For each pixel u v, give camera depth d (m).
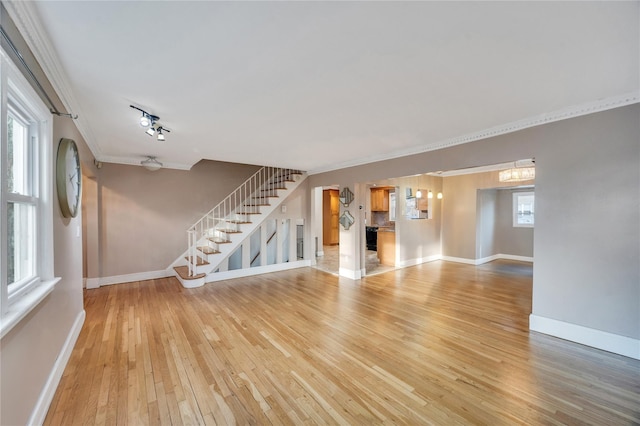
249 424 1.76
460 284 5.15
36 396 1.73
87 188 4.86
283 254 6.67
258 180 7.11
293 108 2.74
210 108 2.71
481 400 1.99
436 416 1.83
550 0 1.35
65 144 2.32
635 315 2.53
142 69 2.00
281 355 2.60
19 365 1.49
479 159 3.54
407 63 1.95
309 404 1.95
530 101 2.62
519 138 3.19
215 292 4.64
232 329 3.17
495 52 1.81
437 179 7.64
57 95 2.21
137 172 5.40
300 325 3.29
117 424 1.75
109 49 1.75
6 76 1.31
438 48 1.77
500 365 2.43
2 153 1.31
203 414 1.85
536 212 3.08
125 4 1.36
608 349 2.65
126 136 3.70
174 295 4.46
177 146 4.27
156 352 2.65
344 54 1.83
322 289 4.84
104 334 3.03
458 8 1.40
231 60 1.89
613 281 2.63
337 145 4.18
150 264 5.55
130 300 4.21
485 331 3.12
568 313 2.89
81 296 3.31
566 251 2.89
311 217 6.84
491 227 7.54
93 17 1.45
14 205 1.70
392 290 4.77
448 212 7.61
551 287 3.00
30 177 1.88
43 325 1.87
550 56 1.86
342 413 1.86
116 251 5.20
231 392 2.07
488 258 7.41
